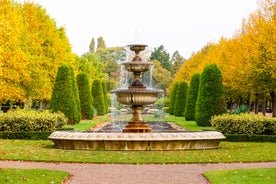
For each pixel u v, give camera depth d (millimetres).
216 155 19250
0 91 37312
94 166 16422
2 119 27219
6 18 37969
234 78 46781
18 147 21219
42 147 22344
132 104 24297
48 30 50406
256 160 17984
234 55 48812
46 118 27562
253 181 12898
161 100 81375
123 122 46406
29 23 48281
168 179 13883
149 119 51969
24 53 40625
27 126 27344
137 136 20922
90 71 90375
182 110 57969
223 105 36312
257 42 39875
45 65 49562
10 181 12453
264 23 39719
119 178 14000
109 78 104125
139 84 24766
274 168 15125
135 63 24469
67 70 37625
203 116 36375
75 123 37781
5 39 36031
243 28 51375
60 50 51000
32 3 48906
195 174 14812
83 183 13156
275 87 40344
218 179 13422
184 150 21250
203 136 21766
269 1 40250
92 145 21078
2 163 16594
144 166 16531
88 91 49625
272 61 36938
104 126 38969
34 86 44094
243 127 27188
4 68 36750
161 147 21141
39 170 14414
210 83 36406
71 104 37531
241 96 56875
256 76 40031
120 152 20172
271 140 26406
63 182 13211
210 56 67250
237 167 16250
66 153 19500
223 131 27578
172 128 35156
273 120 27250
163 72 108125
